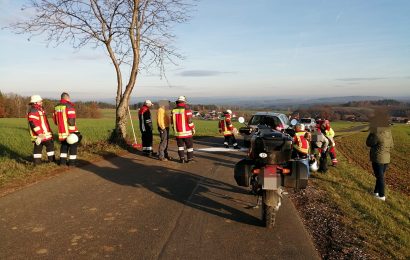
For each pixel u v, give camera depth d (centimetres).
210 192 795
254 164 591
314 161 1084
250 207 681
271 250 491
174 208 668
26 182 828
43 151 1292
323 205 721
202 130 3048
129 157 1245
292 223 604
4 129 2466
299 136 867
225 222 600
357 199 800
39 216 605
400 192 1219
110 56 1498
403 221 713
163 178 923
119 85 1514
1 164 973
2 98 6500
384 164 870
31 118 973
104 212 634
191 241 515
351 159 1917
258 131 636
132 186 827
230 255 473
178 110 1158
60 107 998
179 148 1170
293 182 557
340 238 544
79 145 1417
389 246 534
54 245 491
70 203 680
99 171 981
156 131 2695
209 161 1225
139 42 1521
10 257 452
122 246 491
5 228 549
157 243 504
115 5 1446
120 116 1500
